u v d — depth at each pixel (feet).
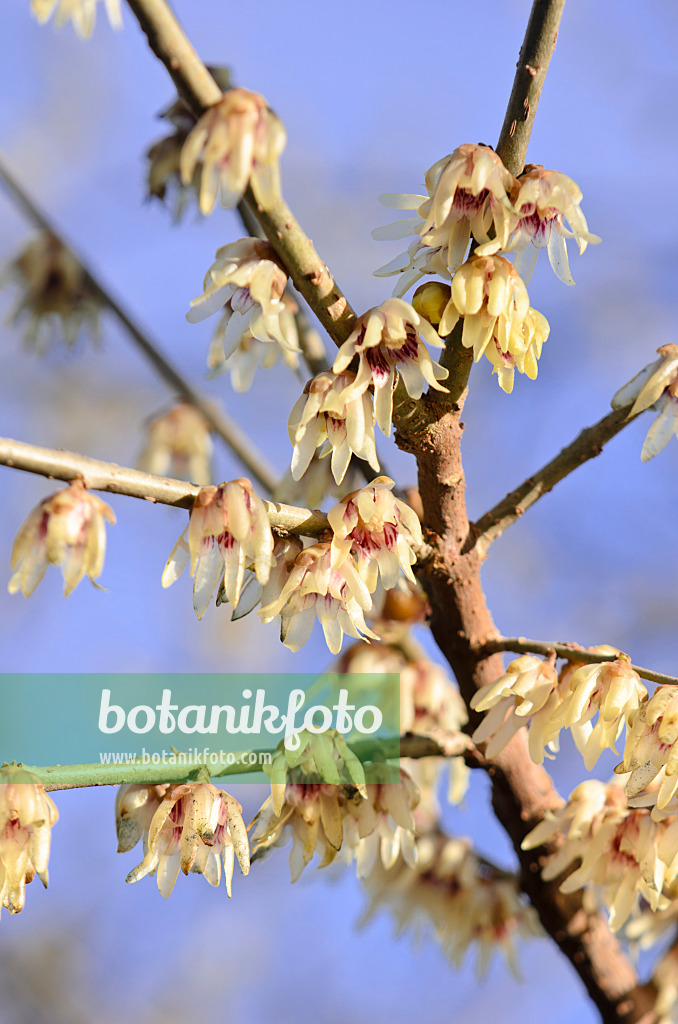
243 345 2.18
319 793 1.94
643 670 1.90
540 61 1.85
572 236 1.88
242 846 1.88
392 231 1.90
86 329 2.46
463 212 1.87
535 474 2.01
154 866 1.88
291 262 1.85
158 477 1.86
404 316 1.85
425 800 2.27
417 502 2.10
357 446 1.85
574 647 1.92
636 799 1.92
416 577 2.02
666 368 1.94
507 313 1.86
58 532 1.82
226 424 2.42
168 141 2.27
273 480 2.41
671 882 1.94
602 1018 2.13
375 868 2.26
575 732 1.91
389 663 2.26
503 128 1.88
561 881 2.08
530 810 2.07
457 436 1.95
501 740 1.94
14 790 1.87
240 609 1.91
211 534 1.86
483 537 2.01
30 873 1.87
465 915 2.26
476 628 2.03
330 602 1.88
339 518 1.87
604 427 1.98
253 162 1.81
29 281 2.44
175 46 1.81
